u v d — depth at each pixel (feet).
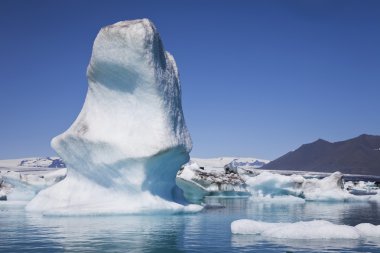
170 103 55.11
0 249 28.40
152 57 52.44
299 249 28.09
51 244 30.40
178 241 31.71
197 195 107.45
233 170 132.98
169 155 53.31
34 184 92.12
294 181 110.52
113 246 29.60
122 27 51.88
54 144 56.90
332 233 32.40
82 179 56.18
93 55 53.42
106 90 54.34
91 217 49.44
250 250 27.86
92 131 53.57
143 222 44.80
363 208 76.07
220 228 39.65
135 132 51.98
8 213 55.26
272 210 67.21
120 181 52.90
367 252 27.02
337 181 112.57
